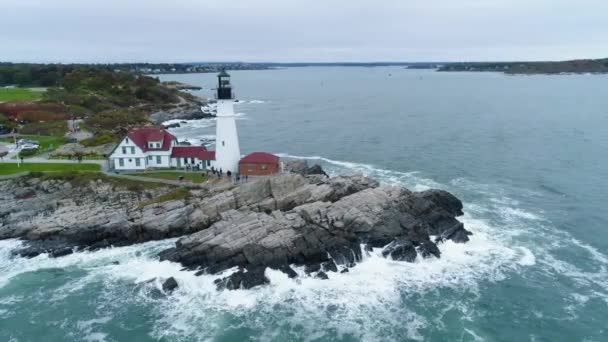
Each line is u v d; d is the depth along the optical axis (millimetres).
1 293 38281
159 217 47938
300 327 33906
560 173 70625
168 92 169500
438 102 180125
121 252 45000
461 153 84750
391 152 87375
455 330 33594
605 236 48375
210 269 40688
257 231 42938
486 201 58625
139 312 35781
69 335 33219
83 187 54281
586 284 39375
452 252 44594
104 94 140250
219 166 60906
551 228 50312
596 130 105312
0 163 62188
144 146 61125
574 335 33062
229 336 32969
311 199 49531
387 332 33344
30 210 51406
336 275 40469
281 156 86312
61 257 44344
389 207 47969
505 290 38531
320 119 136625
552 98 183000
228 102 59125
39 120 95562
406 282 39656
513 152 84688
